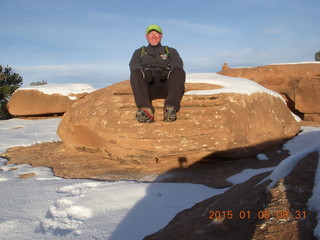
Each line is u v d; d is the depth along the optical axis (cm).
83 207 294
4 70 1947
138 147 481
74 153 598
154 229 248
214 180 399
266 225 159
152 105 507
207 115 488
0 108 1750
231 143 480
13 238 241
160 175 436
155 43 481
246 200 208
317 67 1111
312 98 1027
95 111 551
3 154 627
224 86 559
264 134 532
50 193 351
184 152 471
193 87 555
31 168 490
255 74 1191
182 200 316
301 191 181
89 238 236
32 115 1495
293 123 631
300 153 224
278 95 655
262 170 423
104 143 527
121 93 570
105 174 447
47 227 261
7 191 362
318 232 138
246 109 520
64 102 1446
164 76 482
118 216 273
